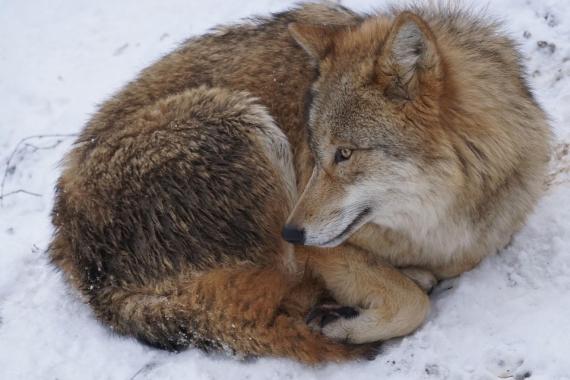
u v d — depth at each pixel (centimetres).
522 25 1408
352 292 1024
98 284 1049
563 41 1359
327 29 1029
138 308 1019
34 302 1164
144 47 1664
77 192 1071
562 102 1254
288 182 1084
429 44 862
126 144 1067
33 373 1047
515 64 1045
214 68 1147
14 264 1228
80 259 1055
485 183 959
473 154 938
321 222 944
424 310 989
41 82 1664
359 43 968
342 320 1000
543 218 1060
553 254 1012
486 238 1012
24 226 1326
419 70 884
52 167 1448
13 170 1474
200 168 1033
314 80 1009
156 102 1115
